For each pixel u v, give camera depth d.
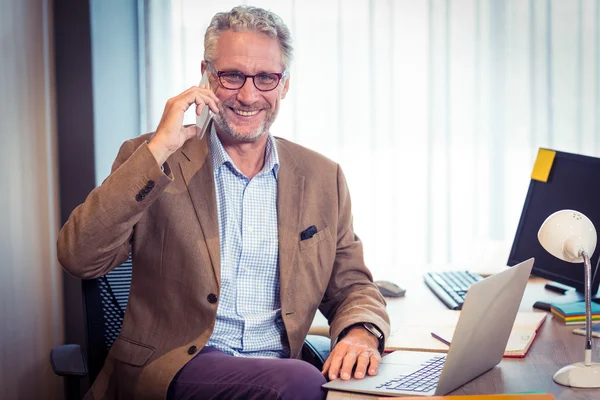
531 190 2.31
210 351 1.76
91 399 1.81
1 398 2.45
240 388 1.58
